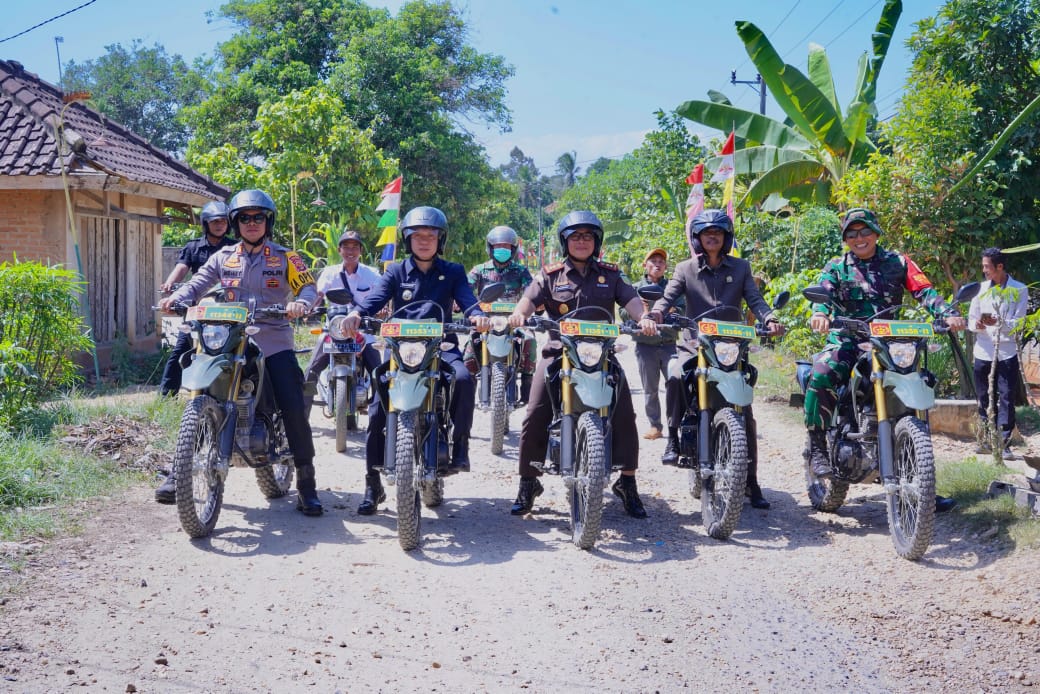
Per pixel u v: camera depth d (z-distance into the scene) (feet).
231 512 20.76
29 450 21.86
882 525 20.58
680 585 16.71
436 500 21.70
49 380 28.48
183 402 29.84
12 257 38.91
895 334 18.35
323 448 28.50
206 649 13.38
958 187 32.09
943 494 21.16
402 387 18.40
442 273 20.95
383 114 106.01
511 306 29.53
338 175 74.90
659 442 30.48
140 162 45.80
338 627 14.40
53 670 12.39
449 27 123.03
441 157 109.40
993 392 22.91
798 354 38.22
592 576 17.11
